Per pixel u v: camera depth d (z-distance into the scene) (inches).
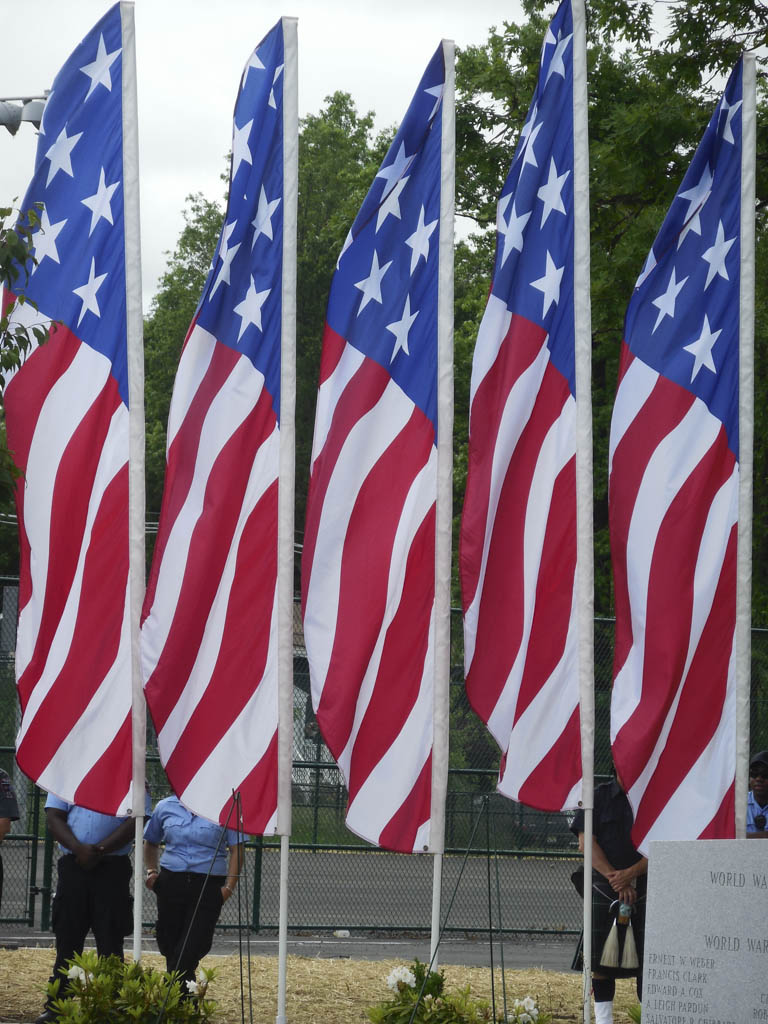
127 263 700.7
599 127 1690.5
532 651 684.1
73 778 670.5
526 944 1135.0
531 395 695.1
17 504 681.0
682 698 690.8
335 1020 768.9
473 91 1781.5
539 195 709.3
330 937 1125.1
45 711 671.1
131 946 1027.9
